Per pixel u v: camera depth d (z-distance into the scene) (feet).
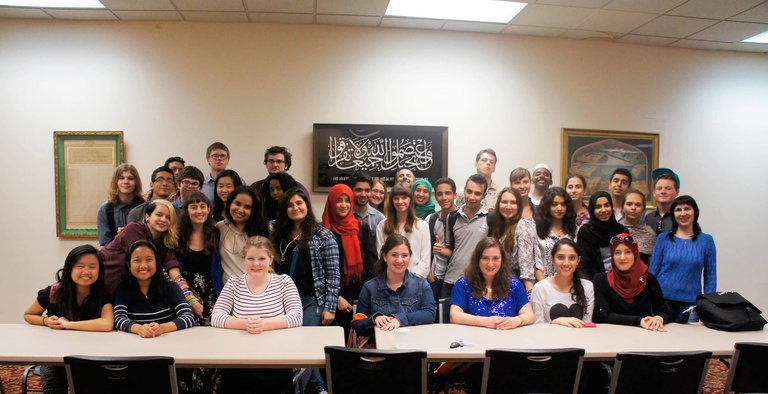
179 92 13.79
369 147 14.25
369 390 5.96
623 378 6.13
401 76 14.46
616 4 12.60
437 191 11.00
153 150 13.71
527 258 9.80
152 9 12.86
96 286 7.63
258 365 6.08
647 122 15.72
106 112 13.62
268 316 7.85
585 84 15.31
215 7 12.76
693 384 6.25
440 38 14.64
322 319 9.07
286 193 9.27
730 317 7.82
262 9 12.92
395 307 8.34
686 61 15.96
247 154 13.93
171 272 8.52
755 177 16.37
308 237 9.12
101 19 13.53
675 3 12.48
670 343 7.06
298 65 14.10
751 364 6.56
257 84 13.97
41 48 13.52
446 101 14.66
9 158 13.51
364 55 14.32
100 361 5.59
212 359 6.03
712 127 16.14
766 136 16.42
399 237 8.33
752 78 16.33
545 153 15.11
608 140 15.43
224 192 10.75
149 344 6.64
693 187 16.02
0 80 13.48
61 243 13.62
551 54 15.14
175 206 11.40
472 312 8.38
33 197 13.56
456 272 10.39
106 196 13.57
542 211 10.03
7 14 13.17
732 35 14.74
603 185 15.38
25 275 13.55
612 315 8.34
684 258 9.45
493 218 10.35
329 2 12.50
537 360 6.01
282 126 14.05
